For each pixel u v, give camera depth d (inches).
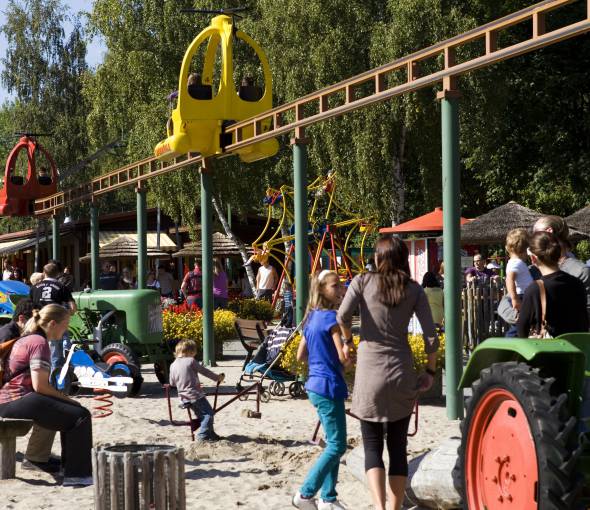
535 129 1296.8
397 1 1047.0
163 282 1124.5
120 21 1312.7
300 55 1088.8
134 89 1295.5
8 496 284.5
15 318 384.2
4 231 2578.7
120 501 234.2
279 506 264.7
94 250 921.5
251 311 951.6
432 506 253.9
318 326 250.8
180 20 1256.2
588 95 1256.8
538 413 183.3
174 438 375.6
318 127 1085.8
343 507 247.3
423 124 1070.4
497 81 1069.8
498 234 816.9
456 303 395.9
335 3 1083.3
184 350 370.3
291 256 1016.9
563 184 1269.7
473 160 1172.5
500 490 198.2
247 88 643.5
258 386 409.7
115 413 441.4
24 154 1787.6
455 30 1020.5
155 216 1646.2
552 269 229.5
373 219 1052.5
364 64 1081.4
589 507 195.8
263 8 1157.1
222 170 1223.5
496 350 217.0
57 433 390.9
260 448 348.2
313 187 1005.2
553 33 336.8
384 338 229.1
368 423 231.0
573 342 205.8
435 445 339.9
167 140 658.8
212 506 266.1
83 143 1782.7
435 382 460.8
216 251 1302.9
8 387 303.0
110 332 539.5
